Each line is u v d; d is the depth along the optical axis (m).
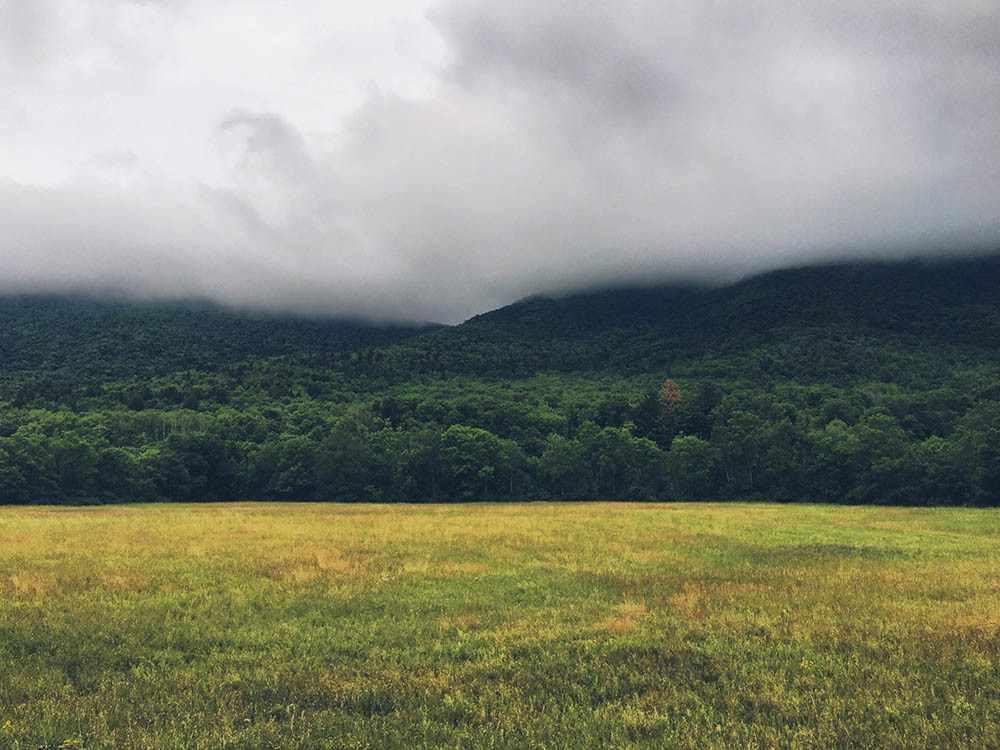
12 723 7.23
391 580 16.08
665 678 8.97
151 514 45.19
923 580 16.81
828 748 6.79
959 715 7.57
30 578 15.16
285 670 9.30
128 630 11.20
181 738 6.90
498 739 6.97
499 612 12.90
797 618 12.30
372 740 6.93
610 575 17.28
